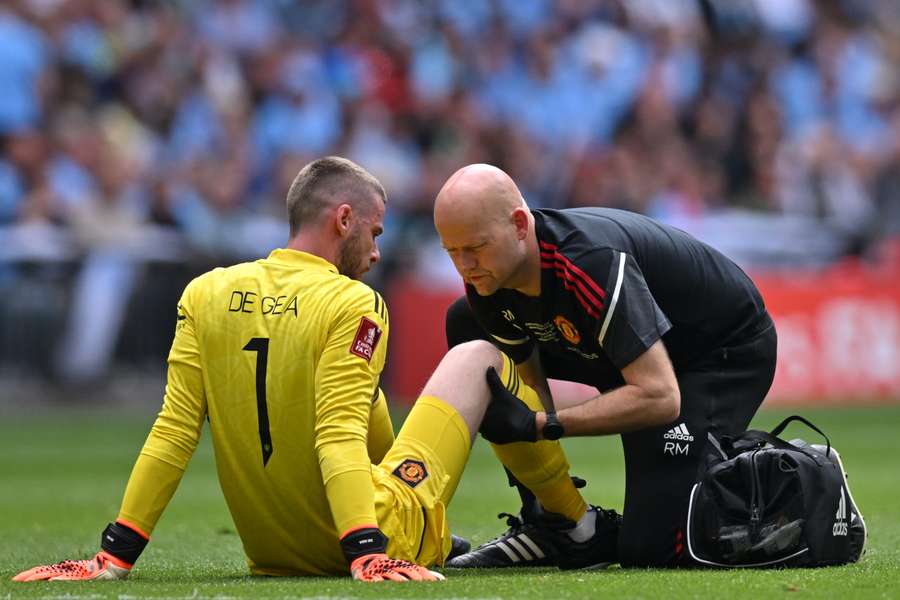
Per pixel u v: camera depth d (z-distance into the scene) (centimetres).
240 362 1393
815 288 5822
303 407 1379
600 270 1456
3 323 5388
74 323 5481
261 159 5997
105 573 1391
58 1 5794
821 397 5812
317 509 1401
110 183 5566
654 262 1531
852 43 7756
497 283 1484
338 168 1443
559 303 1507
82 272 5491
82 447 4362
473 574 1494
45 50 5666
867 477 3325
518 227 1469
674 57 7150
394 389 5531
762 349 1608
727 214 6906
